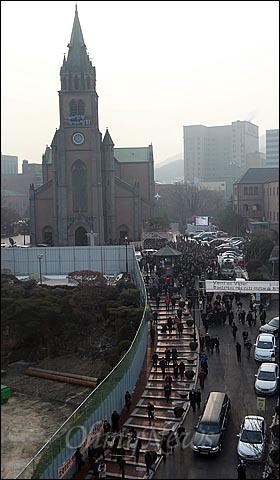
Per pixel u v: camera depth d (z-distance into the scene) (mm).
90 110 95562
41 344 44219
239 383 35438
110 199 99500
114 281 58969
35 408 37719
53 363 43969
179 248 79438
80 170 96312
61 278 62781
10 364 41781
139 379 36812
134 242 93688
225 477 24453
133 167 118188
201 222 116375
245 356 40438
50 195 98875
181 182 176125
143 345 40094
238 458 26125
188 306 50062
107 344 47062
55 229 97438
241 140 175625
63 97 95438
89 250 67938
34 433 34094
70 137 95812
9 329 42250
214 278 57781
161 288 55719
